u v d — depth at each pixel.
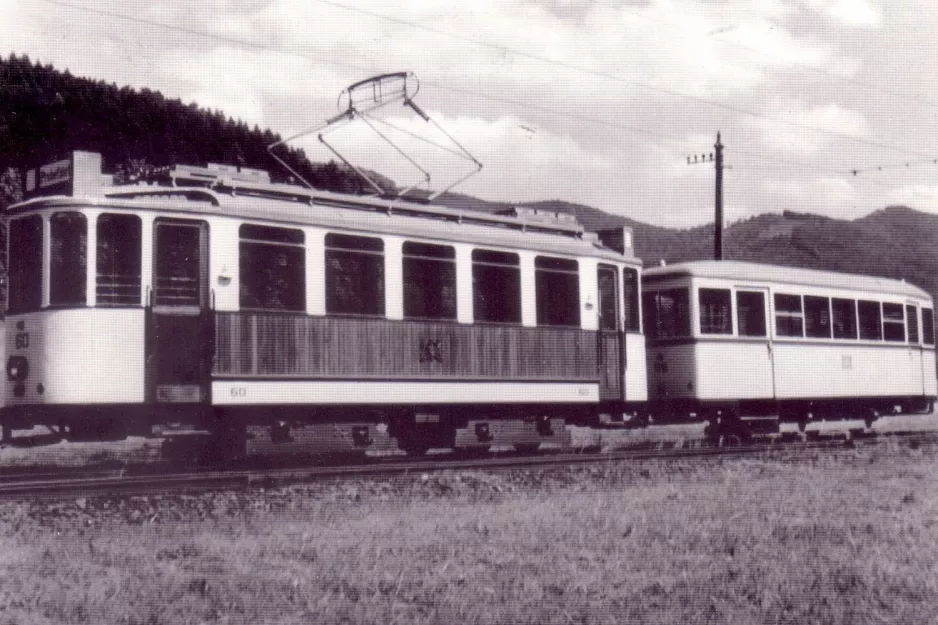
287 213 14.98
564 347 18.39
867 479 13.79
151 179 15.09
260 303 14.66
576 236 19.47
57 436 13.70
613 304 19.47
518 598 7.04
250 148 77.56
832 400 23.58
